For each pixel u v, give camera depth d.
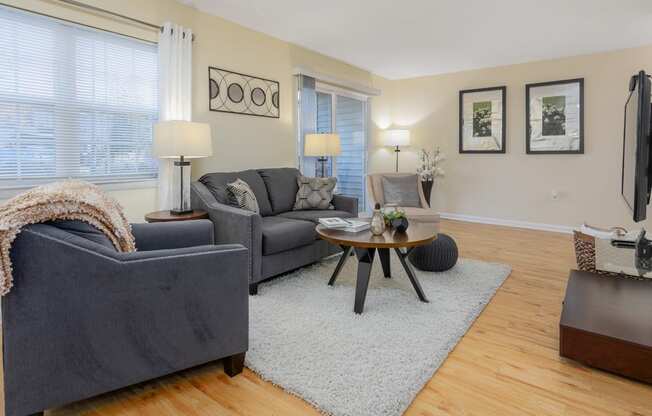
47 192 1.46
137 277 1.49
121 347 1.49
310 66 4.74
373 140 6.12
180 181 3.01
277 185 3.84
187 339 1.61
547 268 3.46
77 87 2.79
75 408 1.55
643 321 1.83
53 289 1.38
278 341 2.04
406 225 2.64
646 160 1.74
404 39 4.32
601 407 1.55
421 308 2.49
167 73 3.19
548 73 5.10
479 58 5.08
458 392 1.65
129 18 2.99
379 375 1.74
